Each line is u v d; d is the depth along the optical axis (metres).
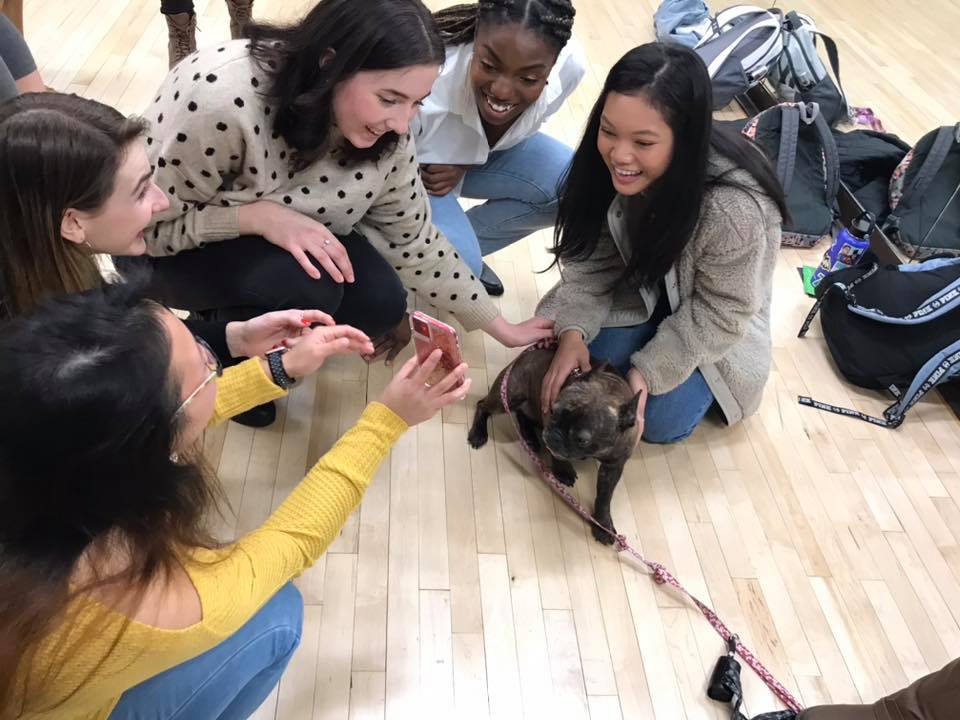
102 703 0.91
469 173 2.06
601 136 1.47
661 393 1.76
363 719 1.36
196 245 1.51
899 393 2.08
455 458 1.81
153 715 1.05
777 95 3.12
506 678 1.44
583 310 1.80
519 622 1.52
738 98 3.32
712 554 1.69
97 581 0.75
